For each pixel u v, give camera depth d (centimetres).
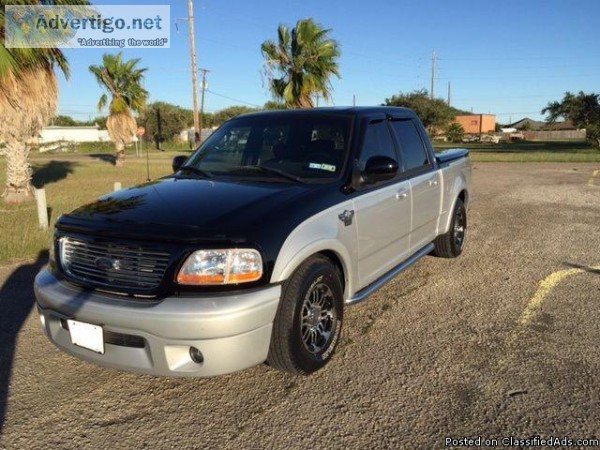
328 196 350
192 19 2814
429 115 6769
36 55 1050
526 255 624
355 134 407
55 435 279
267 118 452
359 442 269
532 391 312
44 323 324
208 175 400
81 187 1488
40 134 1201
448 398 308
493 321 421
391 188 426
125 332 280
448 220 573
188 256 279
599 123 3988
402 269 457
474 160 2467
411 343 383
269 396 314
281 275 296
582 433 271
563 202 1052
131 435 279
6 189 1173
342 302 361
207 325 270
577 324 410
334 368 347
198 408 304
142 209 320
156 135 6431
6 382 335
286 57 2047
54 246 327
